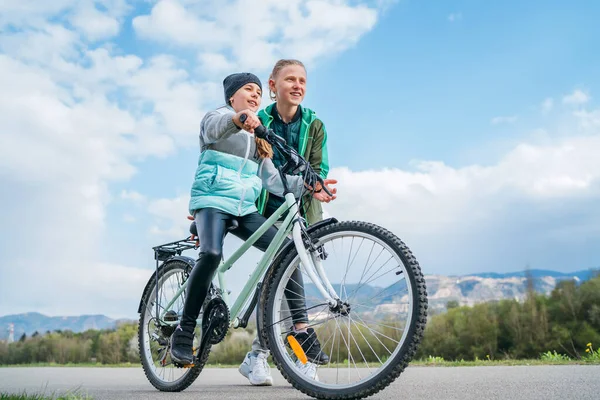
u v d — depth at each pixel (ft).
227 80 10.50
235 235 10.30
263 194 11.75
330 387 8.07
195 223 10.54
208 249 9.40
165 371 11.25
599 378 10.48
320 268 8.63
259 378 11.57
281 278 8.95
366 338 7.94
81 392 10.80
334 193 9.60
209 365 22.11
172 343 9.89
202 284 9.59
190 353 9.82
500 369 13.88
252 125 8.79
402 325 7.61
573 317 126.62
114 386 12.97
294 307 9.02
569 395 8.31
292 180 9.57
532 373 12.15
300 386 8.38
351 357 8.03
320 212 12.25
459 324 138.00
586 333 121.80
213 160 9.86
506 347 133.28
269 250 9.31
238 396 9.40
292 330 8.84
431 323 141.08
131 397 9.65
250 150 10.21
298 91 12.09
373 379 7.66
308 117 12.44
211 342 9.68
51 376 17.52
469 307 141.69
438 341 139.44
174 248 11.47
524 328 130.00
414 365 17.63
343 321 8.17
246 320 9.73
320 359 8.46
